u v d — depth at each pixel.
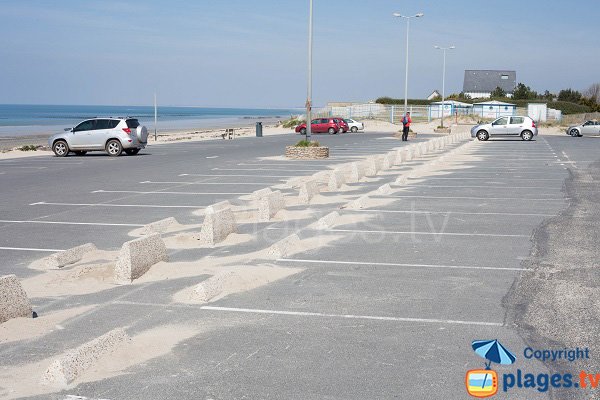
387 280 8.32
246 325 6.64
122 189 18.06
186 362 5.68
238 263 9.22
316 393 5.02
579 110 95.44
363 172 20.80
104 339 5.79
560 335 6.25
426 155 31.50
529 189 17.86
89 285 8.19
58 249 10.25
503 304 7.26
